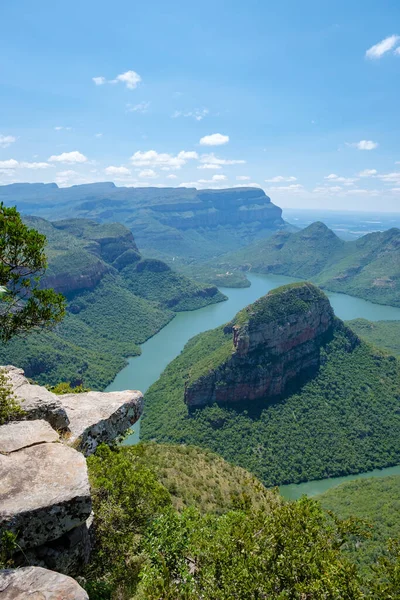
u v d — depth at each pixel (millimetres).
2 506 12305
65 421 19938
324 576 13547
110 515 17547
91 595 14906
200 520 19359
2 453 14633
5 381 19797
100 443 21875
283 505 18781
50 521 12797
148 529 18078
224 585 13562
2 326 20922
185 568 15672
